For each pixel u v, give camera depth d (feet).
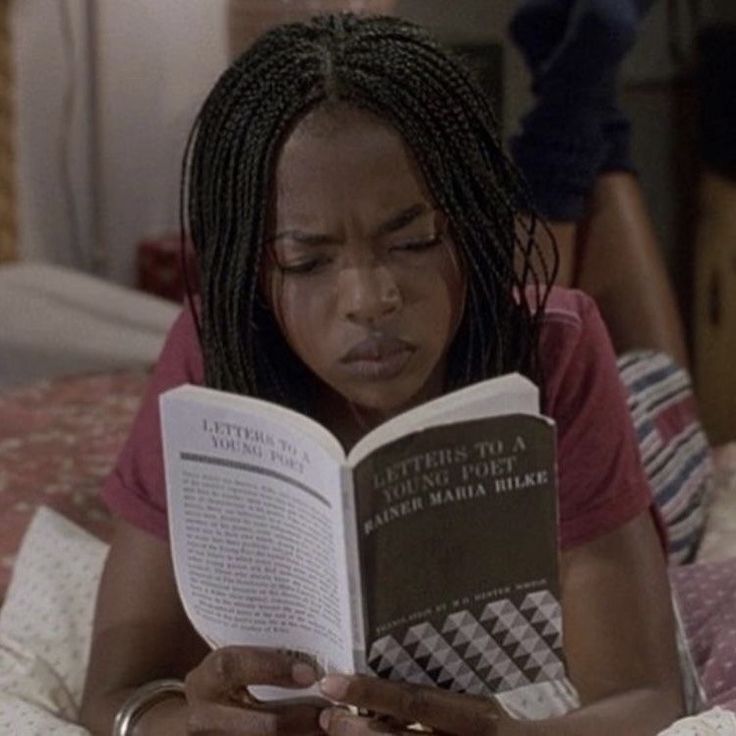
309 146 5.10
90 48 17.11
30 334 14.33
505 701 5.89
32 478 10.45
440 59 5.33
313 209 5.11
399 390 5.23
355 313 5.08
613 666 5.97
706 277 15.10
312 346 5.29
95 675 6.34
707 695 6.44
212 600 5.17
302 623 4.94
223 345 5.67
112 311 14.87
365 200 5.08
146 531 6.33
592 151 9.73
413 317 5.17
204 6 17.04
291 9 14.78
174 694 6.01
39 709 6.30
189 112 17.37
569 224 9.77
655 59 15.46
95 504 9.96
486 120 5.43
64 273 15.89
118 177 17.57
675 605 6.61
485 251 5.43
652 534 6.25
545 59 10.24
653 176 15.72
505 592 4.87
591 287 10.40
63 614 7.21
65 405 12.30
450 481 4.63
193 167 5.59
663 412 8.70
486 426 4.62
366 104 5.12
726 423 14.87
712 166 14.82
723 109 14.53
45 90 17.08
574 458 6.02
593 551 6.05
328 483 4.47
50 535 7.70
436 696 4.78
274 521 4.82
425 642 4.80
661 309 10.37
